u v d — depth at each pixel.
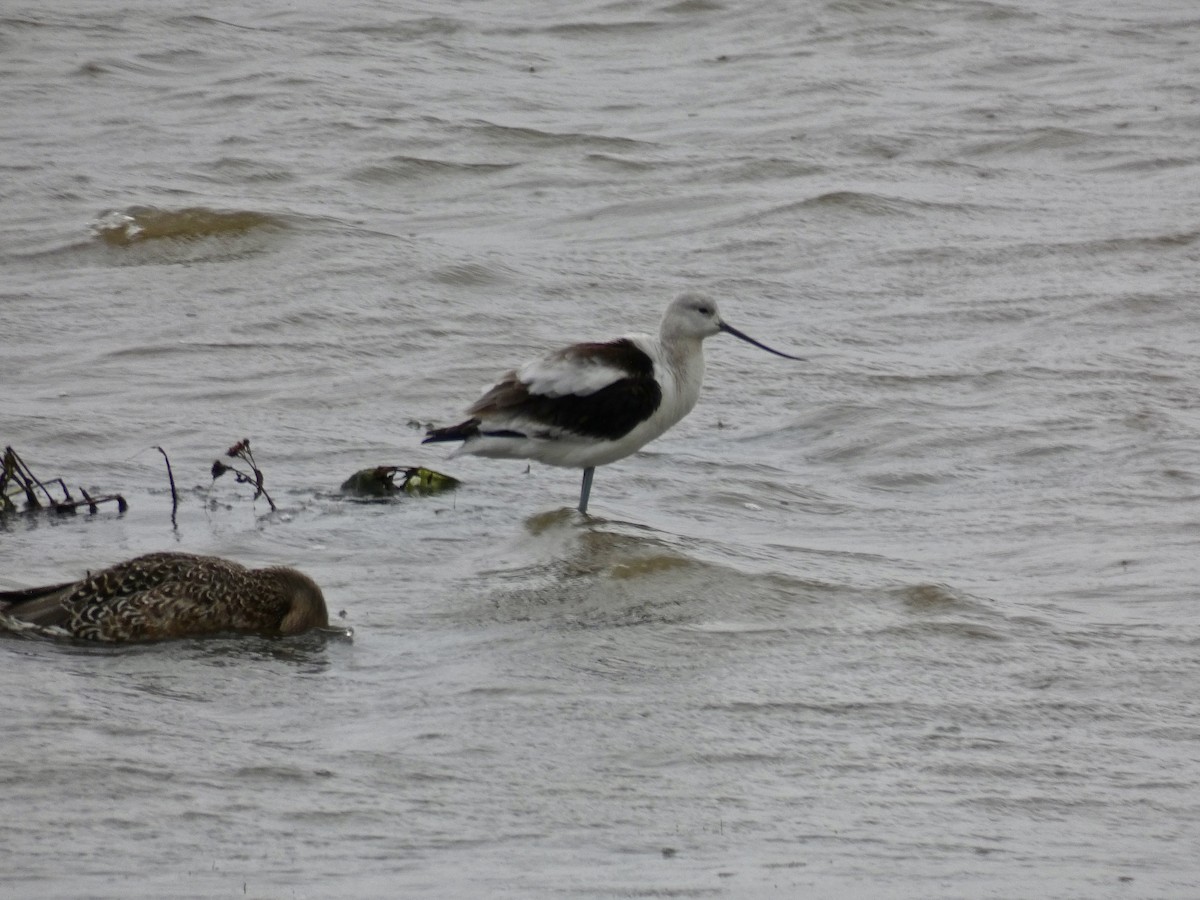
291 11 36.69
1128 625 12.48
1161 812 9.58
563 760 9.98
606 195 25.83
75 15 35.44
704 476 16.31
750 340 15.84
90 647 11.58
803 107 30.17
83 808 9.01
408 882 8.30
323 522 14.72
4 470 15.05
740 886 8.38
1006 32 34.84
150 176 26.12
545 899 8.13
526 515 15.10
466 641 11.96
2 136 28.11
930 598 12.86
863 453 16.92
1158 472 16.16
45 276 22.12
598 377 15.06
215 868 8.39
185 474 15.89
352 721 10.45
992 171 26.92
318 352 19.50
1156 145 27.91
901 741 10.44
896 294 21.81
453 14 36.59
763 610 12.68
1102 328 20.52
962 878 8.59
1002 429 17.30
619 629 12.24
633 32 35.44
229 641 11.80
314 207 25.11
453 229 24.48
